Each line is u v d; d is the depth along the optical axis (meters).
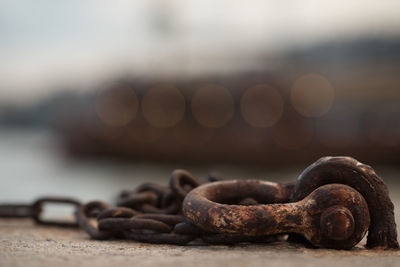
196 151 46.62
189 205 2.61
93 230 3.20
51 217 4.88
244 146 44.78
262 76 51.38
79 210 3.62
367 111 43.75
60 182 25.83
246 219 2.44
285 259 2.19
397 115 40.19
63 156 53.00
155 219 2.94
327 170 2.57
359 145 39.28
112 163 50.31
